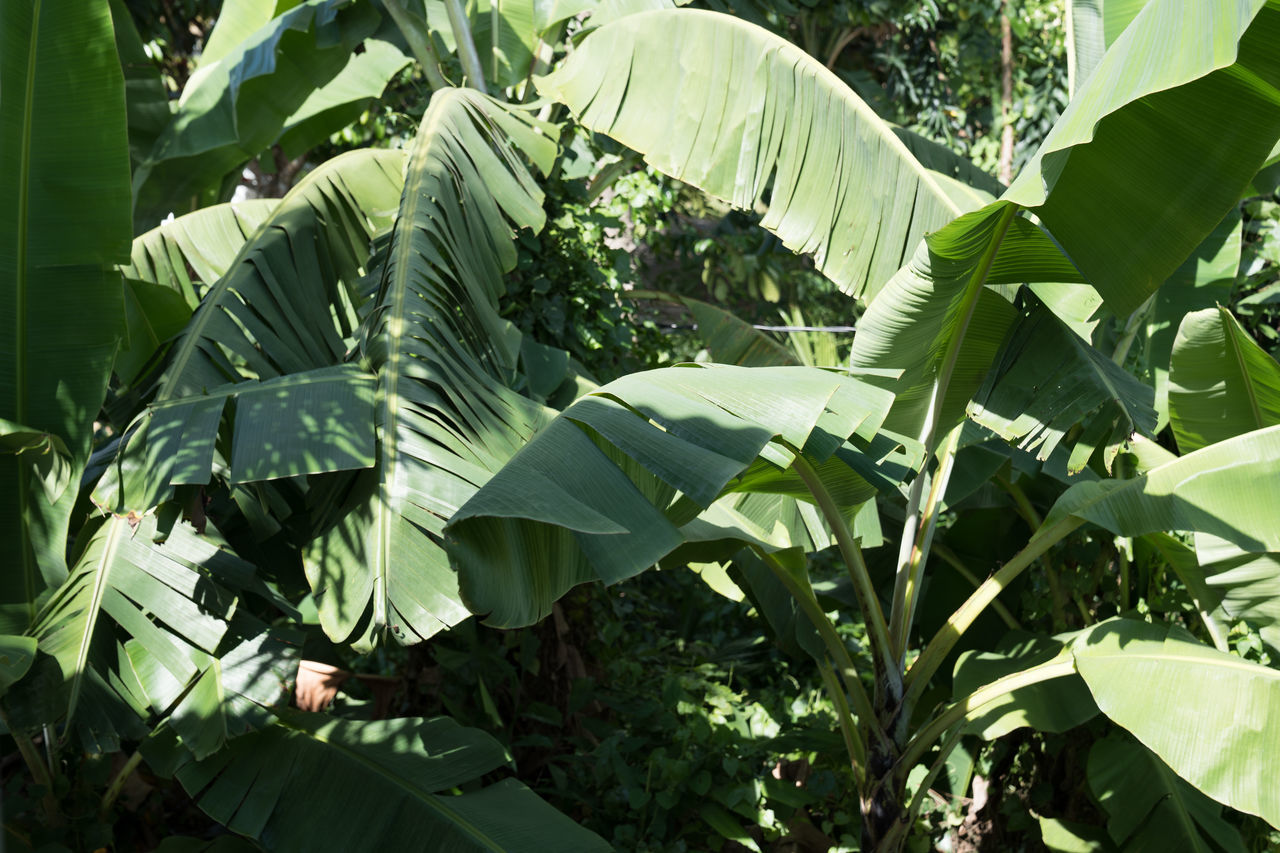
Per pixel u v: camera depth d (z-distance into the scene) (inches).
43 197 109.4
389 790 109.0
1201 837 146.5
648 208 244.8
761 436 86.7
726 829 152.1
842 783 176.7
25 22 102.8
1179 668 119.3
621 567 76.8
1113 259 104.1
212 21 315.6
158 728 112.0
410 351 105.0
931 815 179.3
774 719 190.4
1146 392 138.0
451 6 186.4
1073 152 96.6
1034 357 135.3
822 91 143.3
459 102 150.0
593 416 90.8
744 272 362.6
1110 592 185.6
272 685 110.3
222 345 118.8
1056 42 374.6
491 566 76.0
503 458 103.5
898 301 119.0
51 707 97.0
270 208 174.2
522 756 173.3
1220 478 121.3
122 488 97.0
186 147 212.1
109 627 106.7
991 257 118.8
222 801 108.4
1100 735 170.1
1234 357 142.4
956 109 408.8
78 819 119.9
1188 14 75.2
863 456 109.5
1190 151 91.3
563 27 204.8
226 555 112.7
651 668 204.7
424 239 119.7
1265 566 139.0
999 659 157.6
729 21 150.3
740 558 171.0
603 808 161.2
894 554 196.9
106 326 114.9
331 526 98.9
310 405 101.1
